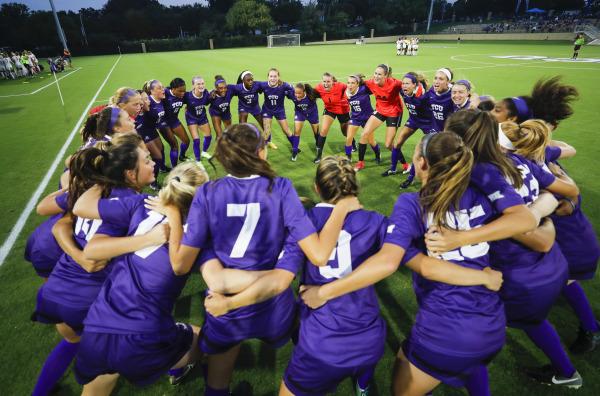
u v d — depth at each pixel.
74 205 1.92
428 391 1.81
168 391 2.29
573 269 2.25
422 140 1.70
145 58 37.53
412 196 1.74
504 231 1.55
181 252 1.65
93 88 16.48
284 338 1.90
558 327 2.69
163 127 6.00
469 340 1.59
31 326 2.86
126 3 89.69
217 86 6.54
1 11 60.19
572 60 21.31
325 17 92.62
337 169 1.74
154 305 1.75
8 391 2.32
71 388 2.32
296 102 6.40
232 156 1.62
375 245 1.73
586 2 69.31
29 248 2.43
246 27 69.88
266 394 2.26
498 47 34.91
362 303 1.72
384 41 59.25
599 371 2.32
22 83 19.78
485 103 3.56
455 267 1.62
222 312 1.66
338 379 1.74
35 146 7.70
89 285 2.00
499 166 1.71
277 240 1.71
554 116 2.52
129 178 1.93
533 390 2.21
